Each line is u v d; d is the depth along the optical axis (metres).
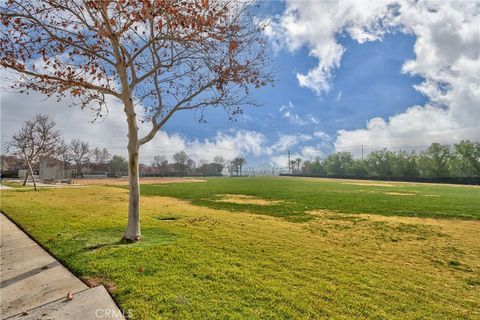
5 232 7.33
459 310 3.52
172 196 20.12
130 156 6.54
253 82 7.37
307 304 3.50
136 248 5.70
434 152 59.22
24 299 3.64
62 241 6.25
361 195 21.05
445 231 8.33
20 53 5.96
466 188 32.28
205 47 6.77
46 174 39.72
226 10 6.28
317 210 12.75
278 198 18.61
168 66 7.08
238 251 5.71
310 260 5.30
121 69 6.46
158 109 7.71
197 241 6.41
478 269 5.14
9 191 20.36
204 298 3.60
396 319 3.22
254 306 3.42
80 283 4.13
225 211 12.30
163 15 5.95
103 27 6.28
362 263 5.26
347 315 3.27
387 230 8.39
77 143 60.28
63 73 6.25
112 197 17.31
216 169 112.12
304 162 114.56
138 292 3.75
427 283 4.39
